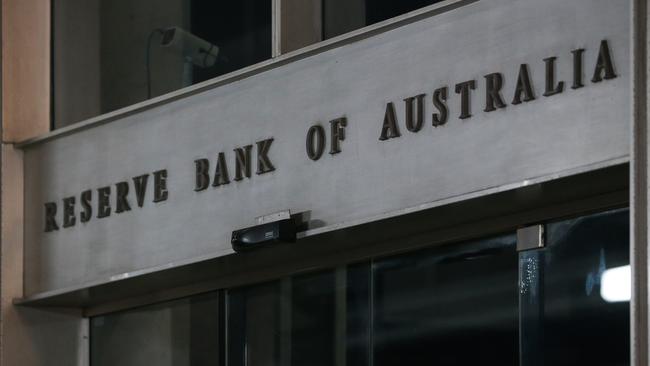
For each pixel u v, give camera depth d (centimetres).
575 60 766
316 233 906
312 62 925
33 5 1195
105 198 1083
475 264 871
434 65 845
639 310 702
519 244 840
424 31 853
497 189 796
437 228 888
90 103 1160
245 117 970
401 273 918
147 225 1042
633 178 712
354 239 921
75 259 1109
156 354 1102
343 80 903
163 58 1102
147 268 1034
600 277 797
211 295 1059
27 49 1186
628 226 785
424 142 846
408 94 859
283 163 938
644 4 722
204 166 997
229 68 1048
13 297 1150
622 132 741
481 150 812
